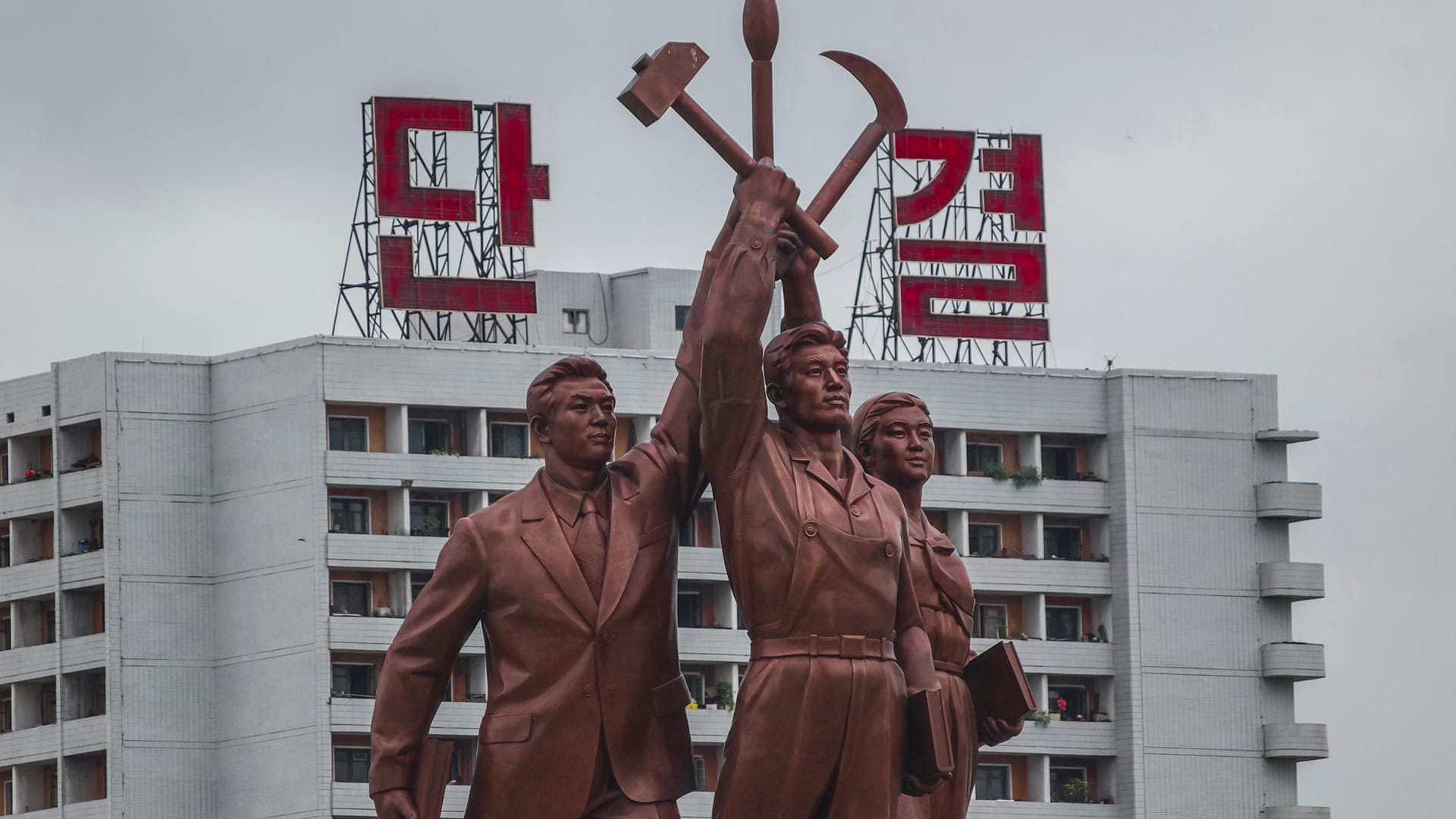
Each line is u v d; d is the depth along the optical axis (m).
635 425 67.44
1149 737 72.69
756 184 16.41
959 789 17.52
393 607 67.06
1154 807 72.31
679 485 16.72
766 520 16.14
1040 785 72.00
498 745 16.28
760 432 16.25
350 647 66.44
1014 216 72.94
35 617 70.44
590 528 16.44
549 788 16.19
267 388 67.88
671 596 16.59
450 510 67.75
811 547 16.11
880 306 72.69
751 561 16.16
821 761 16.05
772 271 16.23
